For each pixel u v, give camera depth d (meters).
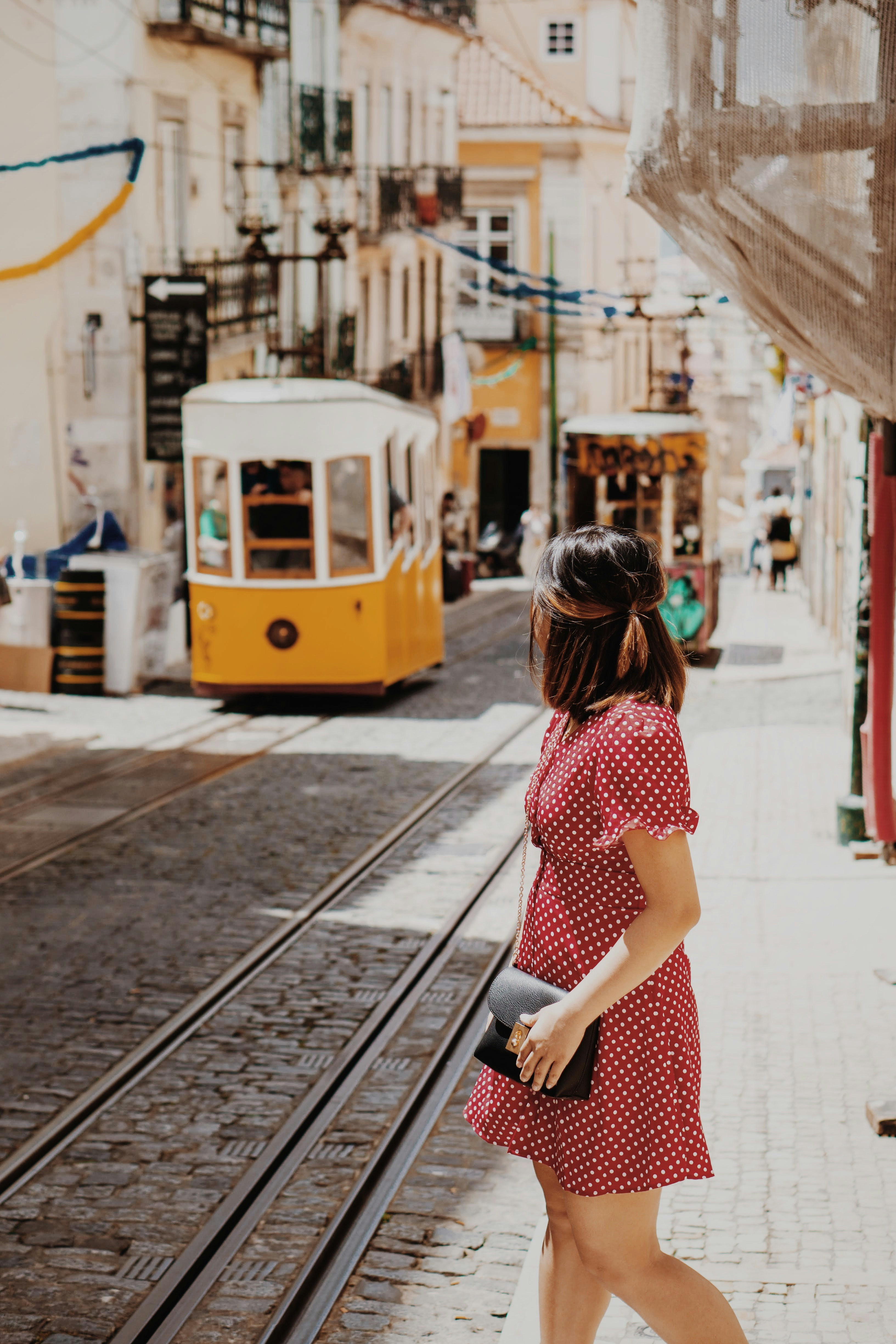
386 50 34.12
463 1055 6.68
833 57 5.14
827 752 13.40
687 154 5.21
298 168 27.12
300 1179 5.39
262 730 15.77
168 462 21.12
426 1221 5.03
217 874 9.75
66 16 20.58
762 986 7.02
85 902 9.07
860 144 5.16
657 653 3.11
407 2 34.50
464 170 43.06
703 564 20.66
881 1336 4.02
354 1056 6.60
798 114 5.16
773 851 9.71
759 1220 4.71
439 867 10.00
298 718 16.66
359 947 8.22
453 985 7.63
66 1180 5.36
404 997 7.44
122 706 17.44
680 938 2.94
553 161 43.25
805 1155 5.19
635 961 2.91
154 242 21.66
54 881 9.56
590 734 3.02
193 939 8.31
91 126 20.72
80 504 20.97
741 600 31.03
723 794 11.62
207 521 16.91
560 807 3.04
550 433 41.84
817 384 19.62
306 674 16.81
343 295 31.30
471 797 12.31
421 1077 6.39
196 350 20.67
